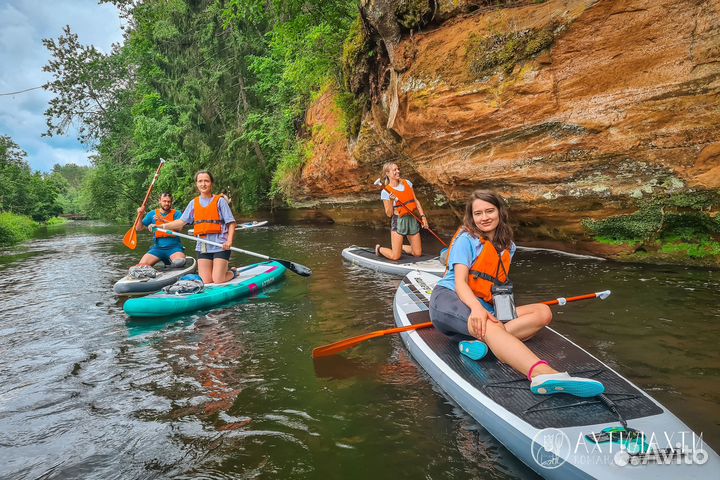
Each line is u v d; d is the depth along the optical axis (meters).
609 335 3.00
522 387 2.15
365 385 2.57
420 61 6.39
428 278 4.54
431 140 6.47
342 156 10.41
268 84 16.03
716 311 3.33
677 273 4.48
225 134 18.17
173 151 21.94
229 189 18.03
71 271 7.97
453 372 2.38
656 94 4.33
